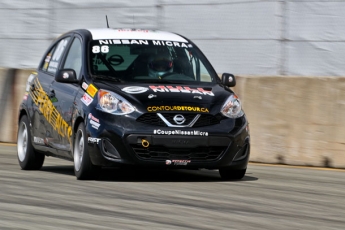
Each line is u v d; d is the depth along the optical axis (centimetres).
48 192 2431
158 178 2898
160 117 2677
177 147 2672
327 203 2353
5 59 5203
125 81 2853
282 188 2672
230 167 2759
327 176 3105
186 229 1866
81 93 2830
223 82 3009
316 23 4234
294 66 4284
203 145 2689
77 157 2797
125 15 4753
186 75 2967
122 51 2981
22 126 3306
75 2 4934
